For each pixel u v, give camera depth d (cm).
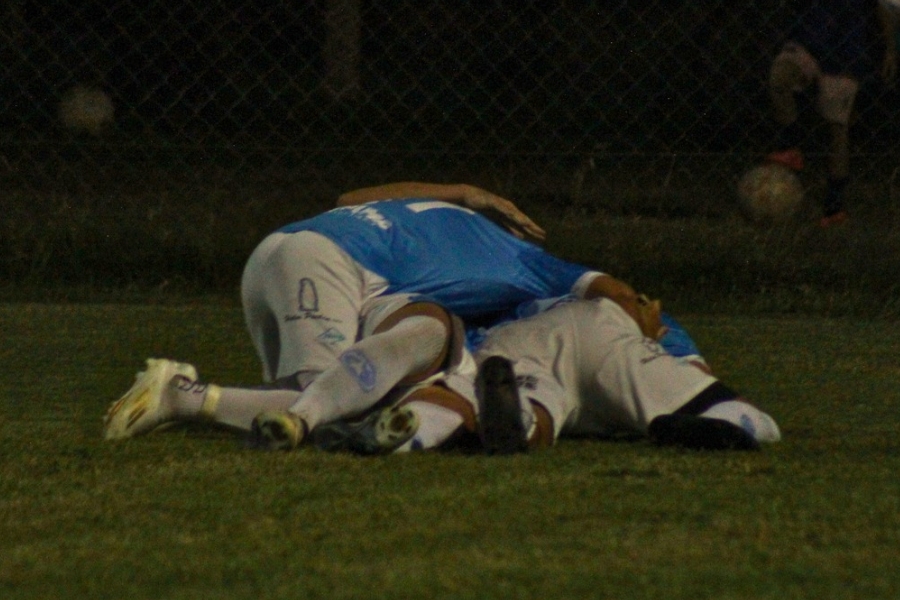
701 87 2591
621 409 1113
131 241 2031
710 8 2684
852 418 1262
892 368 1549
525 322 1167
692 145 2583
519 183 2402
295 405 1042
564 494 895
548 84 2700
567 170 2459
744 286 2016
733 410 1109
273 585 701
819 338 1750
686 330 1794
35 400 1325
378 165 2458
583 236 2059
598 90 2630
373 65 2702
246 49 2848
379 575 714
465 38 2617
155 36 2552
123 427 1088
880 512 849
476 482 931
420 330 1072
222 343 1673
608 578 709
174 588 700
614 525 816
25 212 2138
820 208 2286
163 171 2331
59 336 1697
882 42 2416
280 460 995
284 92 2566
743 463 1009
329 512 848
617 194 2302
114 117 2494
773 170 2212
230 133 2511
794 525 816
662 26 2592
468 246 1243
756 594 684
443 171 2423
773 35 2558
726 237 2073
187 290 2011
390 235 1216
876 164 2416
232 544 778
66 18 2631
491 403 1028
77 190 2258
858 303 1967
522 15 2791
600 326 1137
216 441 1090
